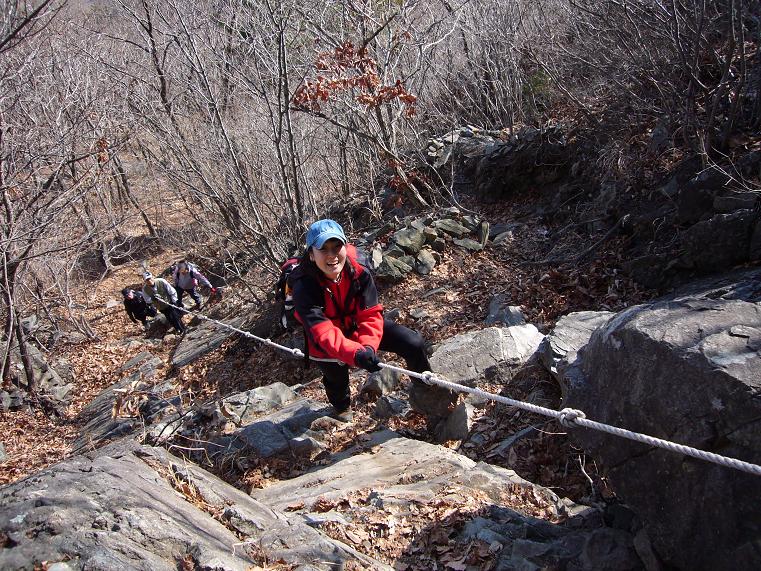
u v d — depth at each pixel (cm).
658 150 785
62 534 282
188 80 1155
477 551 345
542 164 977
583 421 303
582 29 991
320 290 454
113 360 1313
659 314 325
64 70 1241
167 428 615
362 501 417
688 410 284
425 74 1227
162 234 1928
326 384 545
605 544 326
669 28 707
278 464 520
